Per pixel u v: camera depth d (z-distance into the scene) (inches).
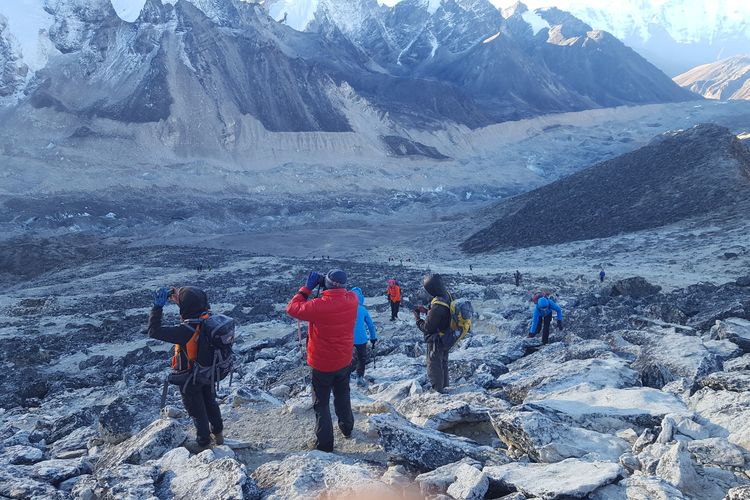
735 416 195.3
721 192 2994.6
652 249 2374.5
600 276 1457.9
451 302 312.2
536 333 559.8
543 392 266.8
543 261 2561.5
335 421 263.7
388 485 173.3
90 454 260.2
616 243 2640.3
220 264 2738.7
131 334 1120.2
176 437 239.9
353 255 3722.9
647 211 3107.8
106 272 2664.9
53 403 593.6
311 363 233.8
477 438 234.5
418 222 5885.8
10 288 2581.2
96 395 618.2
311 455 218.4
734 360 283.1
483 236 3644.2
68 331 1205.7
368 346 609.3
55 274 2906.0
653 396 232.8
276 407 291.7
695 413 203.2
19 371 839.7
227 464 192.2
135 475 196.1
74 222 5541.3
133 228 5536.4
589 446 193.0
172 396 424.8
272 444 246.8
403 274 1963.6
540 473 167.6
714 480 161.3
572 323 654.5
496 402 254.1
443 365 315.9
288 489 180.7
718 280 1395.2
